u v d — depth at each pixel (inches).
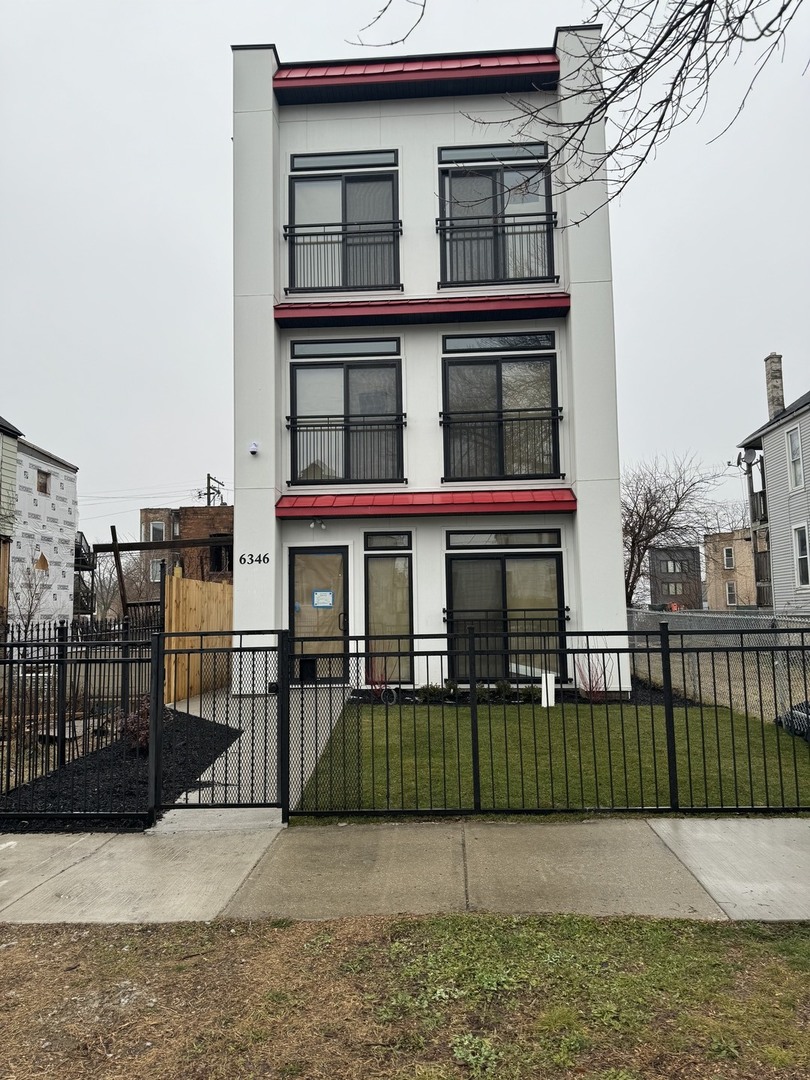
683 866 184.2
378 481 477.1
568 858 191.0
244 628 458.9
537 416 478.6
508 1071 107.3
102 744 338.0
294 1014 123.3
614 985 129.2
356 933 151.9
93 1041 117.3
